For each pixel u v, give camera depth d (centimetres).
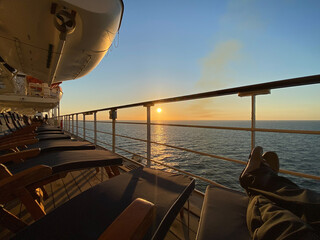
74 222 66
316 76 77
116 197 85
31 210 77
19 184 73
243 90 109
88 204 79
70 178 200
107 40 444
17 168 115
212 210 75
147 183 103
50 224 65
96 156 149
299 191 61
